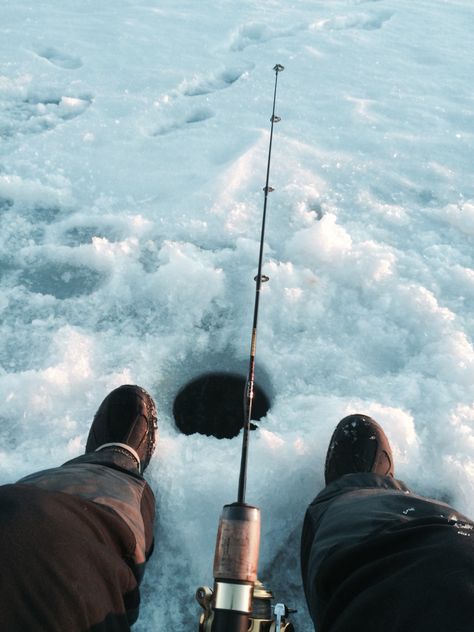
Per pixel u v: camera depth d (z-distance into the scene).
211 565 1.45
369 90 3.26
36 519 0.92
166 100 3.10
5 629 0.81
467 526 1.02
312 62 3.51
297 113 3.04
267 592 1.07
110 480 1.34
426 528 1.02
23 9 4.10
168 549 1.49
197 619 1.39
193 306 2.05
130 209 2.44
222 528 0.96
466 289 2.14
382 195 2.56
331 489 1.44
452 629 0.81
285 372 1.87
